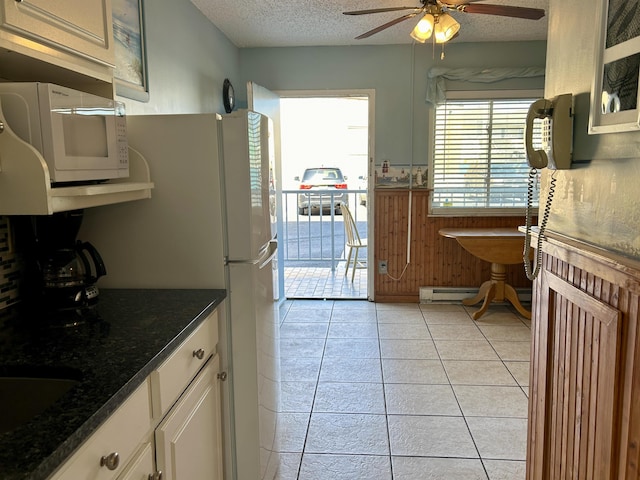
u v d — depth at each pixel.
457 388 2.89
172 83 2.87
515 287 4.55
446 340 3.67
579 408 1.30
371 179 4.57
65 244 1.65
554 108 1.37
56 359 1.21
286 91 4.50
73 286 1.61
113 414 1.04
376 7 3.35
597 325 1.19
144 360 1.20
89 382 1.07
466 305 4.54
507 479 2.05
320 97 4.54
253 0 3.18
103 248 1.88
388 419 2.56
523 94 4.36
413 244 4.62
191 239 1.85
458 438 2.37
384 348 3.54
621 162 1.09
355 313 4.39
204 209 1.83
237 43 4.30
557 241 1.41
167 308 1.63
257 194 1.91
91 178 1.39
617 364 1.08
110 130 1.51
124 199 1.61
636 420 1.01
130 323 1.48
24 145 1.16
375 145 4.52
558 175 1.47
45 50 1.23
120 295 1.80
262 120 1.98
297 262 6.35
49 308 1.59
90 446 0.95
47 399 1.16
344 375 3.10
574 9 1.35
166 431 1.30
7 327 1.46
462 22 3.73
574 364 1.34
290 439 2.39
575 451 1.33
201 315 1.57
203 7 3.30
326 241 6.57
